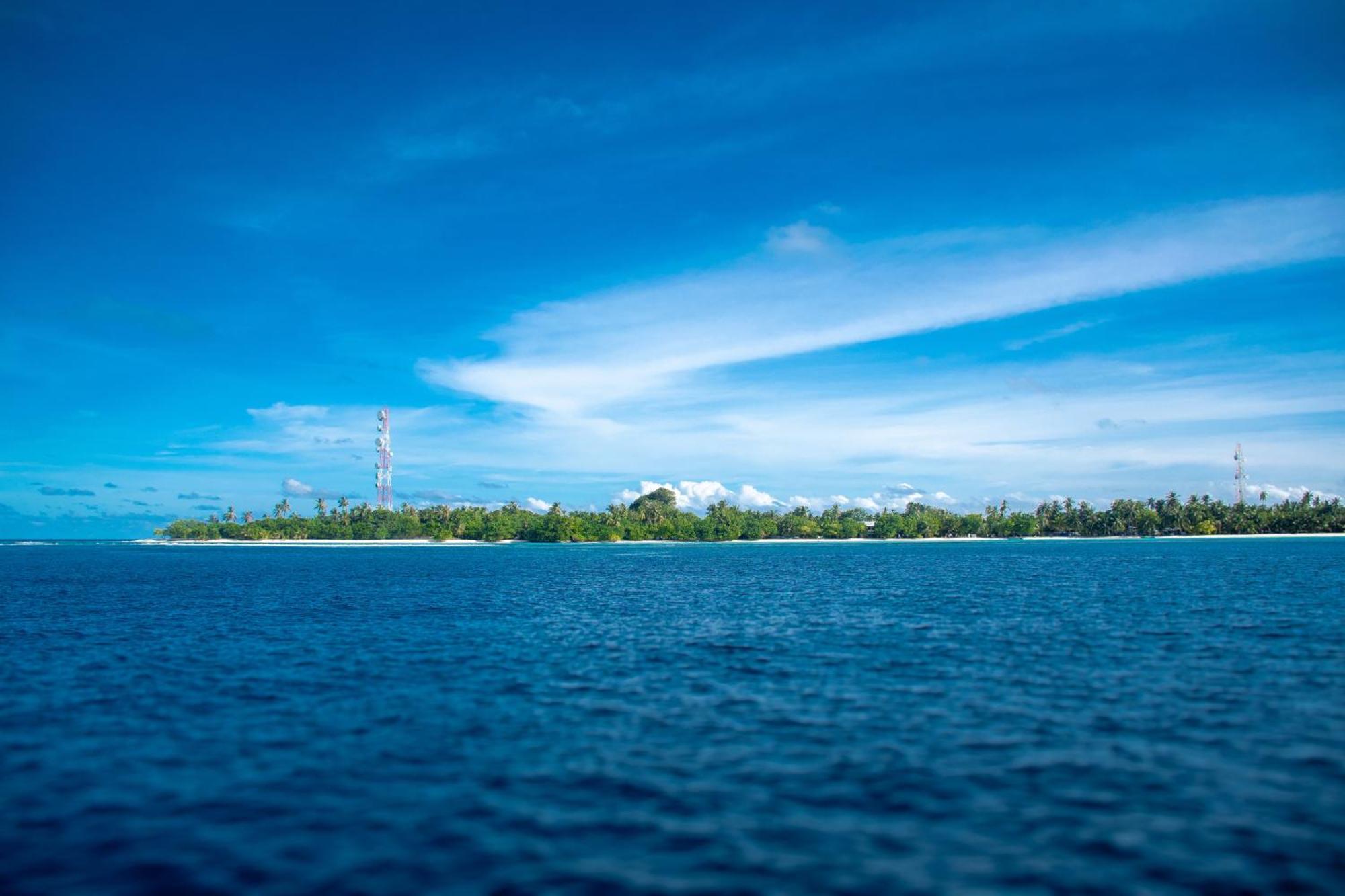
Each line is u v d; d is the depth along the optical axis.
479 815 17.66
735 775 20.14
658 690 30.08
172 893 14.21
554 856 15.48
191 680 32.75
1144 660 35.16
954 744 22.58
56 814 17.98
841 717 25.80
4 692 30.69
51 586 94.44
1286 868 14.80
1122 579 87.31
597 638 44.31
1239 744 22.36
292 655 39.12
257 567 149.75
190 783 19.97
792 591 76.62
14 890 14.35
